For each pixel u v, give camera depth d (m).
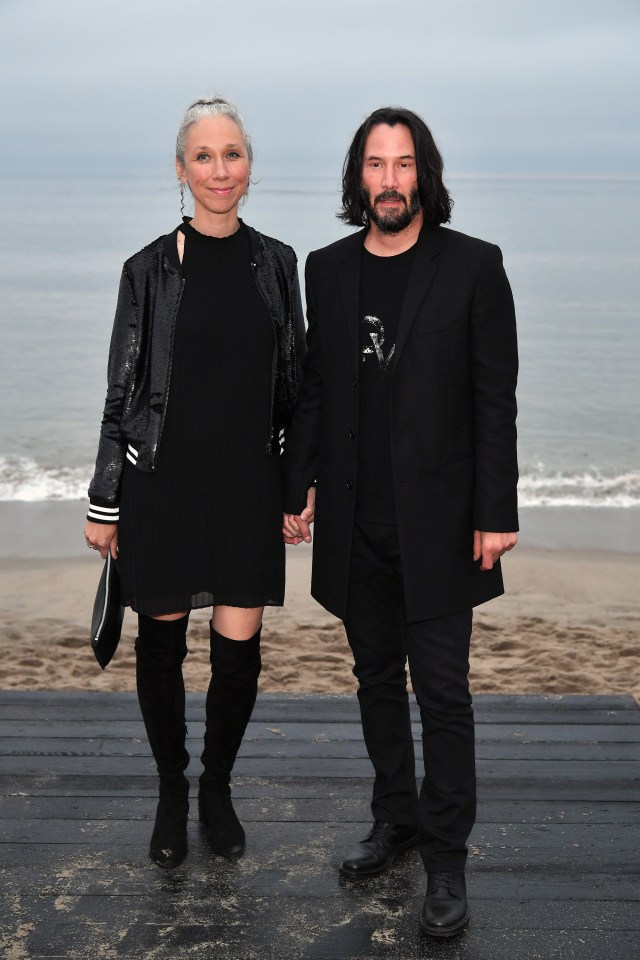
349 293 2.49
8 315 24.41
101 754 3.22
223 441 2.57
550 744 3.29
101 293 28.94
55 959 2.26
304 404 2.65
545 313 25.66
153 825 2.81
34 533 9.20
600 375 18.05
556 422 14.59
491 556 2.45
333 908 2.46
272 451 2.65
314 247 42.56
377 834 2.66
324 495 2.59
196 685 5.52
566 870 2.59
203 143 2.49
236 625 2.64
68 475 11.55
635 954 2.27
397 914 2.44
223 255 2.60
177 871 2.61
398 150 2.38
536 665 5.92
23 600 7.28
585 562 8.39
